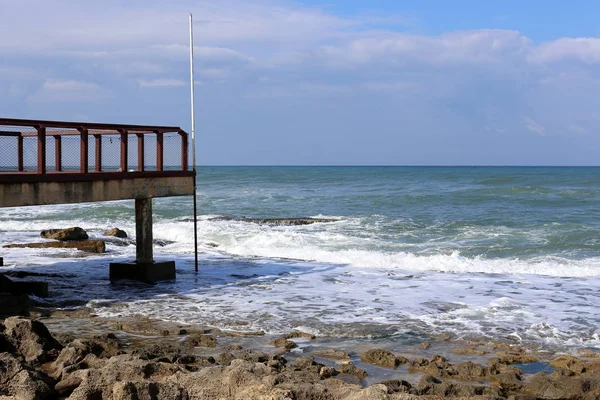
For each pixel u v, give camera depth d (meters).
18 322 9.52
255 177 101.50
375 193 54.84
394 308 13.88
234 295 15.15
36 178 13.10
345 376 9.20
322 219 34.00
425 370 9.62
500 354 10.52
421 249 23.62
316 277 17.81
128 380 7.59
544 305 14.35
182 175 16.80
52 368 8.75
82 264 19.14
